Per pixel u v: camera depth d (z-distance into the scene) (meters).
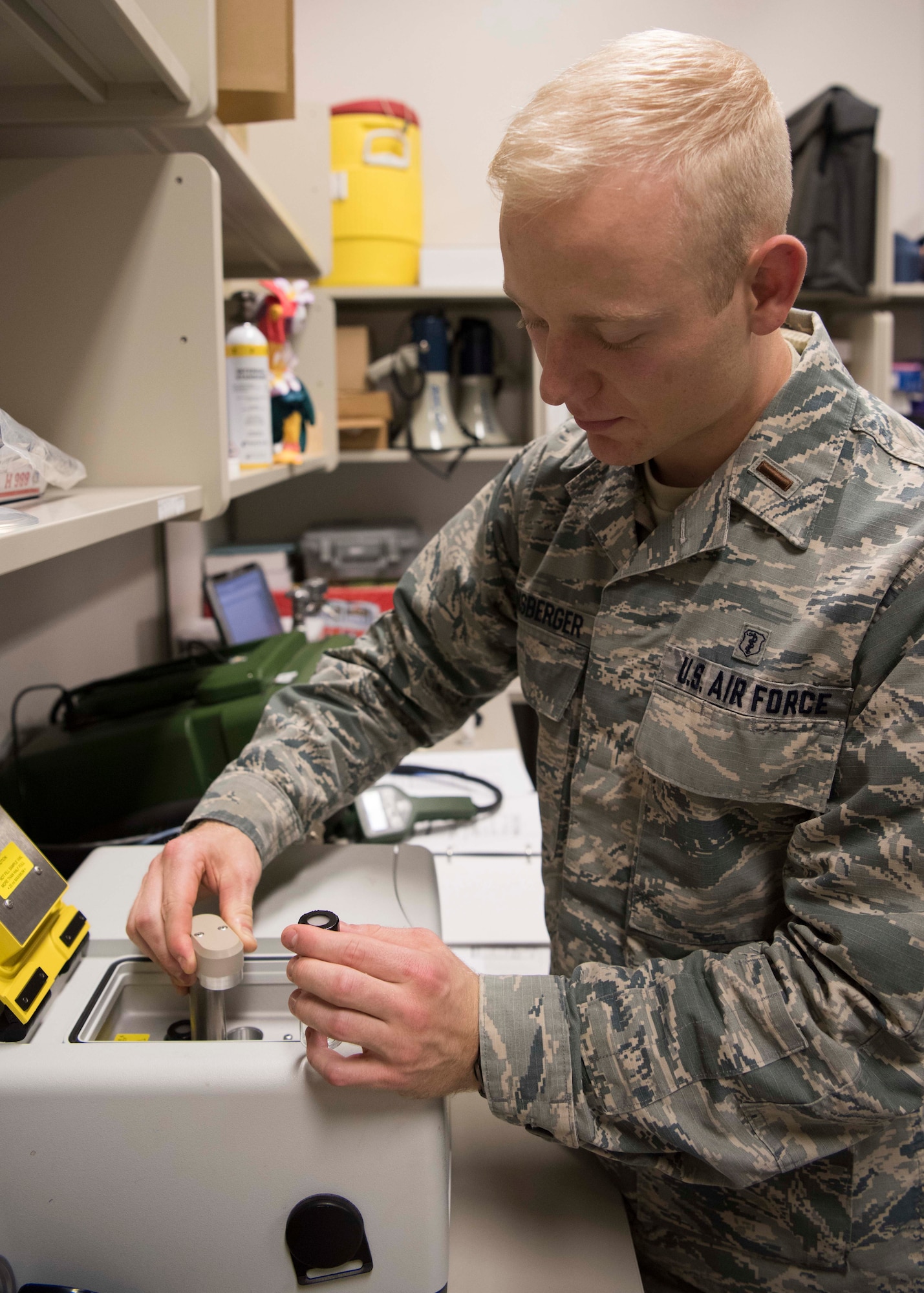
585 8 2.80
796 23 2.84
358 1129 0.58
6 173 0.99
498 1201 0.76
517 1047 0.65
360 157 2.47
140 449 1.02
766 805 0.71
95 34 0.77
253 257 2.03
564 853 0.85
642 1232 0.81
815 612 0.67
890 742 0.62
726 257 0.57
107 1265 0.59
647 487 0.79
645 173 0.53
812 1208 0.73
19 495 0.77
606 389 0.61
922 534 0.64
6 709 1.22
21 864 0.68
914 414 2.81
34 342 1.01
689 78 0.56
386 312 2.88
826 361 0.72
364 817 1.23
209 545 2.49
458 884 1.24
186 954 0.65
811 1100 0.62
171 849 0.76
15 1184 0.57
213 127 0.99
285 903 0.80
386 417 2.57
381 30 2.79
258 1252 0.59
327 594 2.49
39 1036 0.62
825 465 0.69
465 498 2.98
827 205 2.48
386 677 0.95
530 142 0.56
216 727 1.22
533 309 0.60
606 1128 0.66
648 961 0.72
